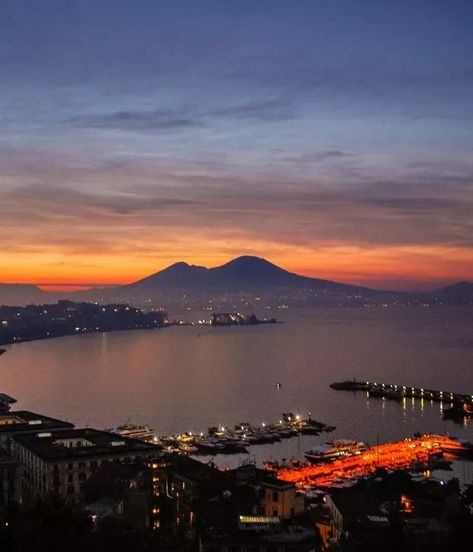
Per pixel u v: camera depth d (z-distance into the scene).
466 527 112.25
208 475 172.75
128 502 162.75
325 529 148.25
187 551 131.38
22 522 108.00
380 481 175.62
